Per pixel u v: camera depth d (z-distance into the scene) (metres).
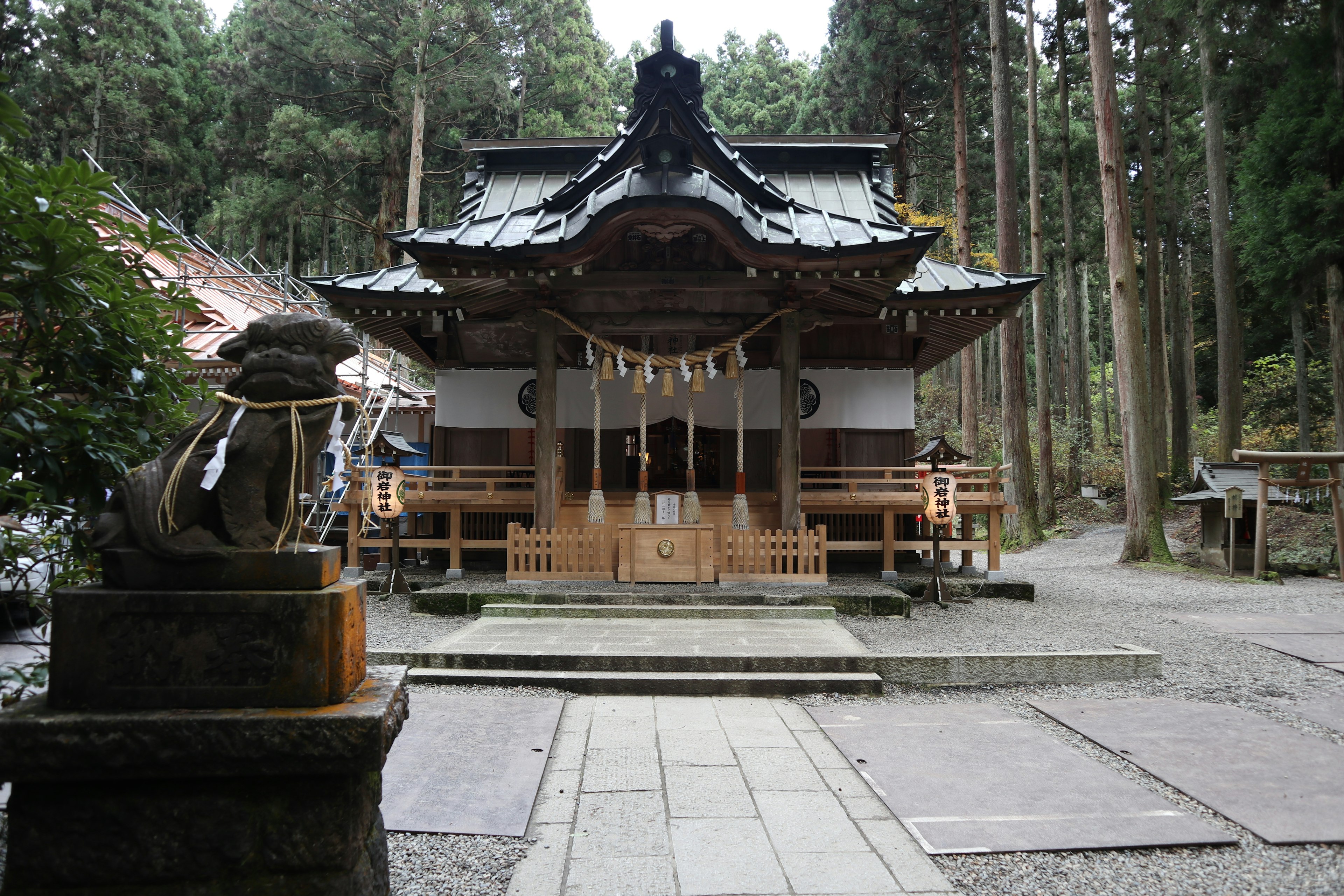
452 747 4.84
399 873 3.32
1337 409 15.67
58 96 27.59
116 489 2.69
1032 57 21.75
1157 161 30.39
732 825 3.82
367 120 29.30
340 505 10.83
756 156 14.73
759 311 10.83
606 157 10.68
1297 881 3.33
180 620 2.50
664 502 10.20
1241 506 13.94
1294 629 8.68
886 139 14.58
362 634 2.89
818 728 5.39
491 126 33.00
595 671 6.57
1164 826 3.81
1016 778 4.42
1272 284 15.59
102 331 3.44
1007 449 20.52
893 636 7.90
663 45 11.34
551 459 10.53
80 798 2.40
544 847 3.58
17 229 2.89
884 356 13.21
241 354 2.87
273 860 2.41
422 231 10.08
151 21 29.17
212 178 32.09
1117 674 6.70
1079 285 39.06
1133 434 16.02
